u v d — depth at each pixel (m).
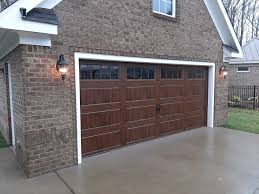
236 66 19.27
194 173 4.88
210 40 8.65
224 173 4.87
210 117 9.10
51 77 4.87
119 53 5.94
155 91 7.26
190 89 8.45
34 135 4.73
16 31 4.24
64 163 5.20
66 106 5.14
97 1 5.41
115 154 6.00
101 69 5.90
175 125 8.05
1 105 8.48
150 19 6.59
